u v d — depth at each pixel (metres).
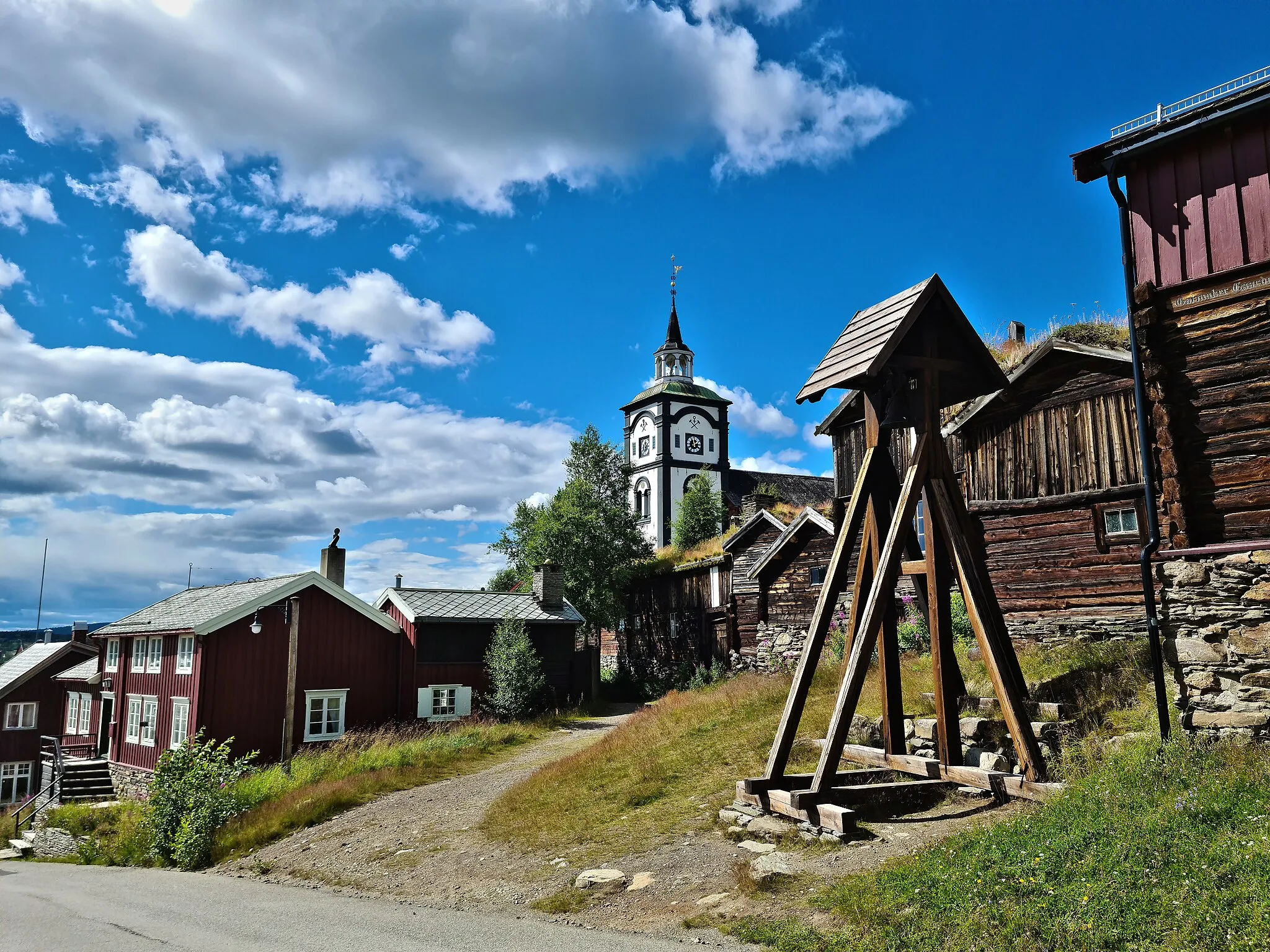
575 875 9.75
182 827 16.45
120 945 8.79
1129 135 10.24
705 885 8.51
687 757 13.68
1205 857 6.17
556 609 34.62
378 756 22.36
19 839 25.56
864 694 14.73
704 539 50.56
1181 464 9.65
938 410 10.81
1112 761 8.77
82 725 35.34
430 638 31.50
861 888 7.14
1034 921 5.77
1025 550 16.83
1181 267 9.92
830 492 74.12
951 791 9.94
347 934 8.55
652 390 77.19
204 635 26.44
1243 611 8.88
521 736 26.33
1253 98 9.31
